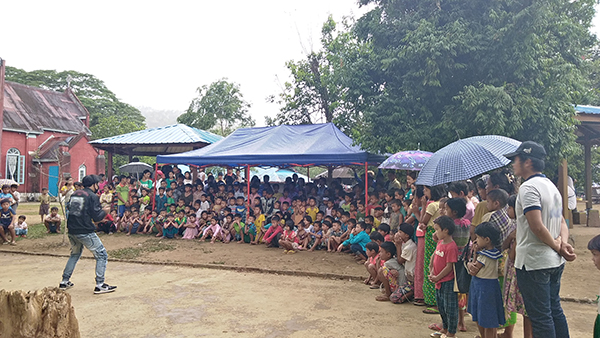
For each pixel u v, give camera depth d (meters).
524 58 7.84
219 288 6.35
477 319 3.77
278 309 5.26
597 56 16.69
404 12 9.77
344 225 9.65
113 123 37.59
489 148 4.25
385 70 9.66
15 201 11.77
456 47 8.29
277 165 12.95
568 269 7.40
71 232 6.08
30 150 32.47
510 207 3.93
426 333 4.41
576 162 16.30
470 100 7.91
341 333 4.41
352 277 6.94
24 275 7.30
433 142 8.76
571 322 4.78
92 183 6.36
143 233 12.16
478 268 3.74
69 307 3.44
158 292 6.11
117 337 4.32
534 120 7.94
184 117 25.70
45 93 38.59
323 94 17.81
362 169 16.33
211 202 12.38
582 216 14.84
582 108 12.00
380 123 9.44
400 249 5.92
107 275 7.28
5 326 3.27
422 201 5.40
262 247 10.11
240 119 25.94
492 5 8.50
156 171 12.23
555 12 8.78
